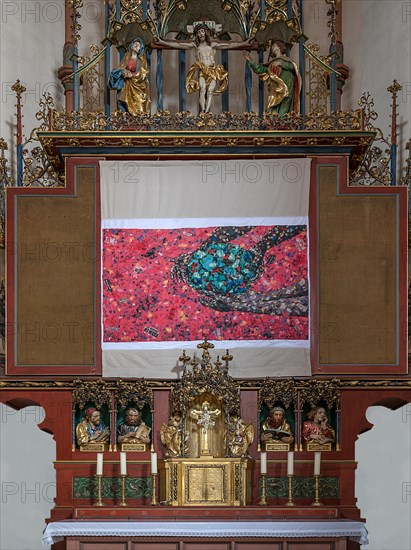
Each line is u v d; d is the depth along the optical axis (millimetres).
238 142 19625
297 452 19438
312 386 19484
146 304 19672
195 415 19109
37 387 19531
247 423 19125
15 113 21781
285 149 19797
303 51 20719
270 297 19656
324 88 21766
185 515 17734
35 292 19656
